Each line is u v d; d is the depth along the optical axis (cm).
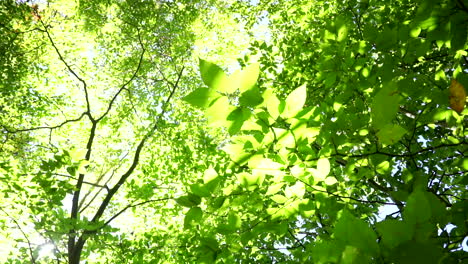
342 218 78
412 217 74
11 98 985
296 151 173
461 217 154
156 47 1227
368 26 202
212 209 214
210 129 1018
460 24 160
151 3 1159
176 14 1216
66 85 1227
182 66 1245
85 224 566
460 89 116
